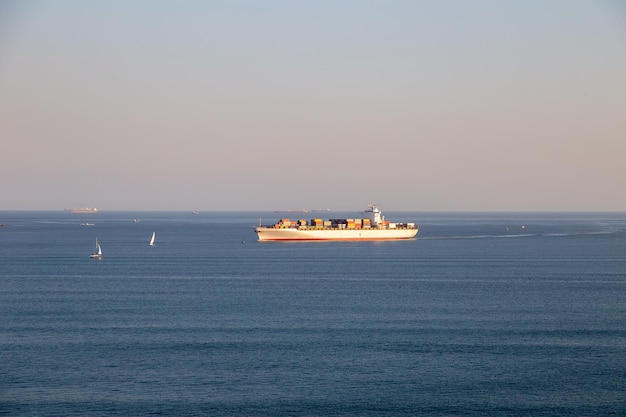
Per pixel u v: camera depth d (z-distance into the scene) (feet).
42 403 221.25
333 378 245.04
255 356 271.90
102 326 326.85
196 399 224.74
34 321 339.57
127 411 214.90
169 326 326.65
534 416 212.23
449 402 222.69
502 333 311.47
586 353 276.82
